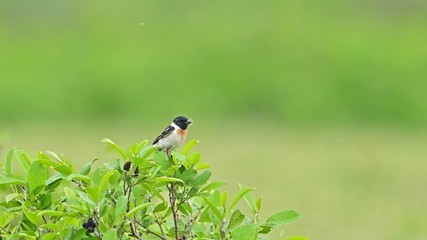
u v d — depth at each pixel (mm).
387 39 28172
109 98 25781
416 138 22391
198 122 24203
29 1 31516
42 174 3988
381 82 25984
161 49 27562
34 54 27453
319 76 26141
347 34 28172
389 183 16531
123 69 26422
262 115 25406
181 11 29828
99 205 3807
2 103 25281
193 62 26734
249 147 20141
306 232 13148
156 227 4258
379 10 30844
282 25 28312
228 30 28344
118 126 23672
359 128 23984
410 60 26828
